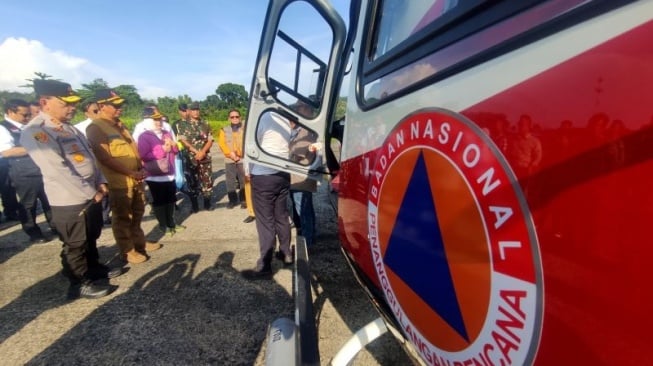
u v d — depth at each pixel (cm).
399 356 209
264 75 236
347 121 165
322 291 290
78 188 268
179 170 558
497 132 70
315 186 346
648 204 45
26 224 415
